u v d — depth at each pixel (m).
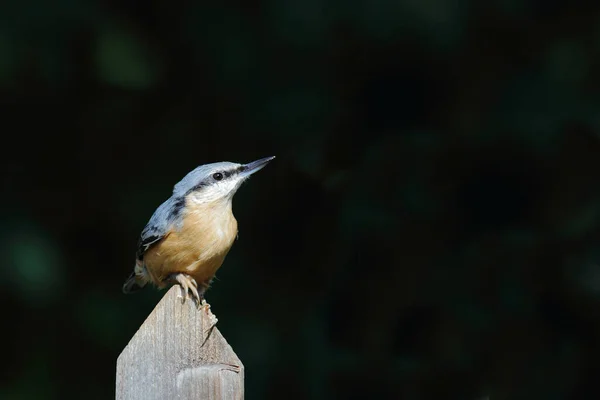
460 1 11.61
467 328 11.38
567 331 11.49
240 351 11.72
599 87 11.77
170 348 5.38
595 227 11.37
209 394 5.34
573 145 11.50
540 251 11.45
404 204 11.57
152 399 5.34
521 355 11.35
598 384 11.46
